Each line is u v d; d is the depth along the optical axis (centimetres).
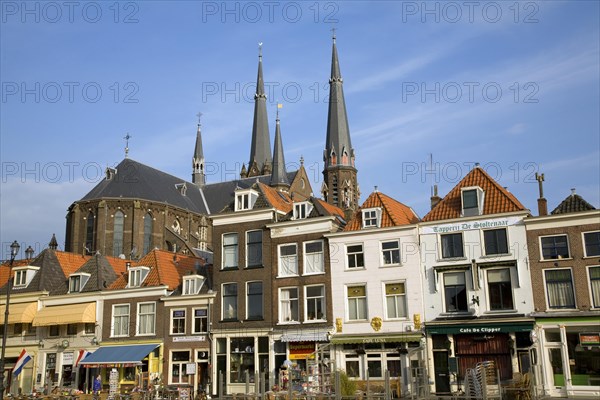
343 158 10631
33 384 5041
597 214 3503
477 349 3656
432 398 2983
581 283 3488
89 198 8175
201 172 11562
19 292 5338
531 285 3591
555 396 3403
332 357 3991
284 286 4275
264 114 11362
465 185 4019
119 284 5006
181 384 4428
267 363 4228
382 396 3203
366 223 4141
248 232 4512
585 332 3428
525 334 3578
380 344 3894
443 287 3819
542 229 3634
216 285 4528
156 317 4700
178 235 8212
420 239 3922
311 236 4269
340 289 4084
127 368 4706
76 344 4962
